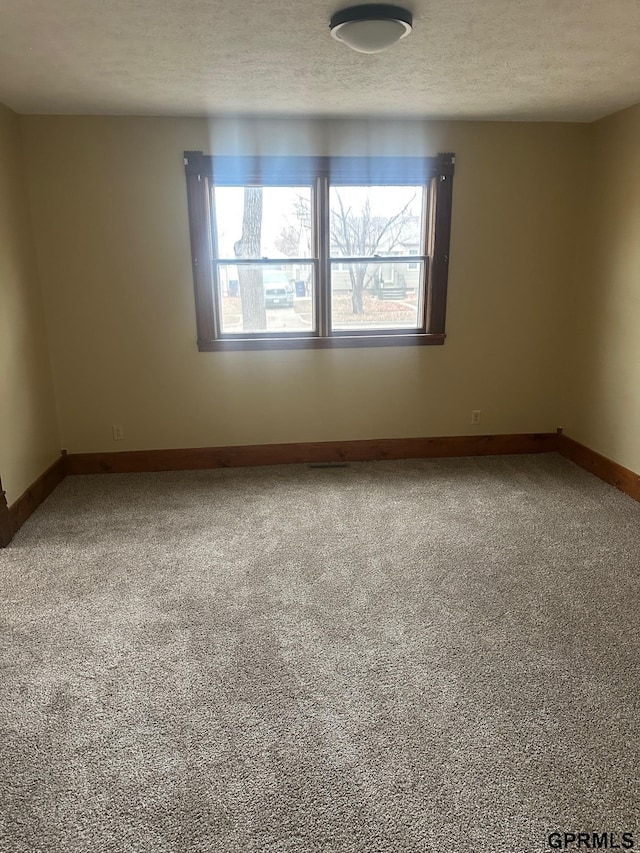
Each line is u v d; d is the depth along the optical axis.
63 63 2.74
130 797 1.66
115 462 4.33
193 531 3.36
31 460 3.71
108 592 2.73
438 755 1.80
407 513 3.57
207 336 4.16
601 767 1.75
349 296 4.29
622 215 3.80
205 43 2.50
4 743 1.85
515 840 1.53
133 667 2.21
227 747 1.83
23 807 1.63
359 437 4.53
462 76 3.01
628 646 2.31
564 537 3.24
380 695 2.05
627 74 3.00
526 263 4.32
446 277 4.26
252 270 4.17
